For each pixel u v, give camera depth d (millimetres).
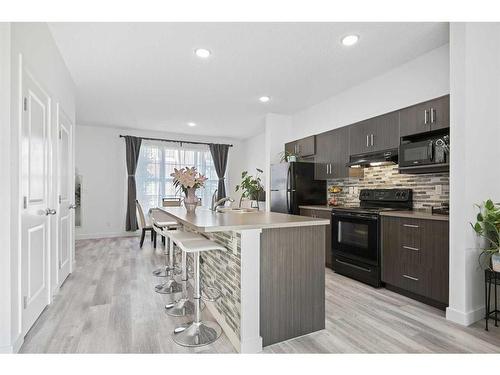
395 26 2537
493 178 2395
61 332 2068
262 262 1932
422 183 3240
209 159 7469
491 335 2059
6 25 1712
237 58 3133
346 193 4363
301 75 3598
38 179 2268
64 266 3230
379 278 3066
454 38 2299
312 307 2113
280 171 4719
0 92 1696
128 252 4812
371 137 3535
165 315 2375
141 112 5207
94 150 6301
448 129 2678
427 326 2199
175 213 2826
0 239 1688
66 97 3311
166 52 2992
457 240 2275
